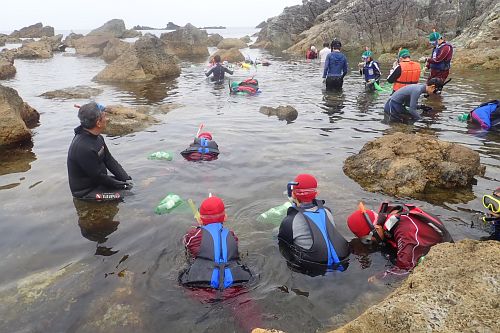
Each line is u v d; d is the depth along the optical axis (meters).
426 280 2.70
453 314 2.31
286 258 3.89
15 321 3.09
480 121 8.27
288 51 30.92
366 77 13.37
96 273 3.70
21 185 5.75
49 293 3.42
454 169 5.57
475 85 12.92
